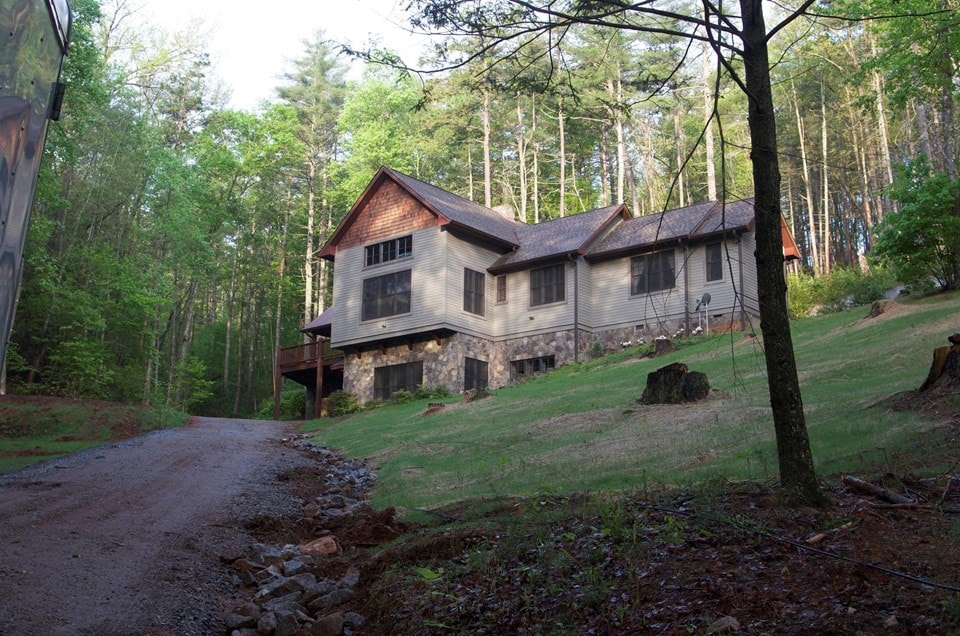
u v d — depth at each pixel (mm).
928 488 6852
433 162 62000
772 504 6570
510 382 32531
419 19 7340
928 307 21500
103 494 11430
